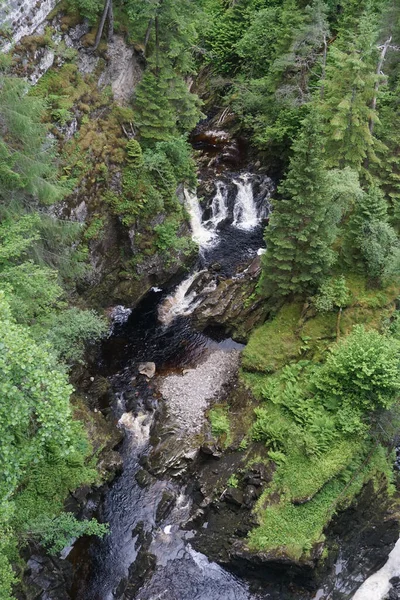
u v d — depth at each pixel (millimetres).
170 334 30844
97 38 30594
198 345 30094
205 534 21797
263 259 26938
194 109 36312
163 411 26234
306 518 20797
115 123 31641
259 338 27406
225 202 38469
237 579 20938
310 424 23094
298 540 20125
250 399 25688
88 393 26703
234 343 30016
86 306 30000
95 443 23844
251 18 45844
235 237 37438
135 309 32531
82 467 22094
